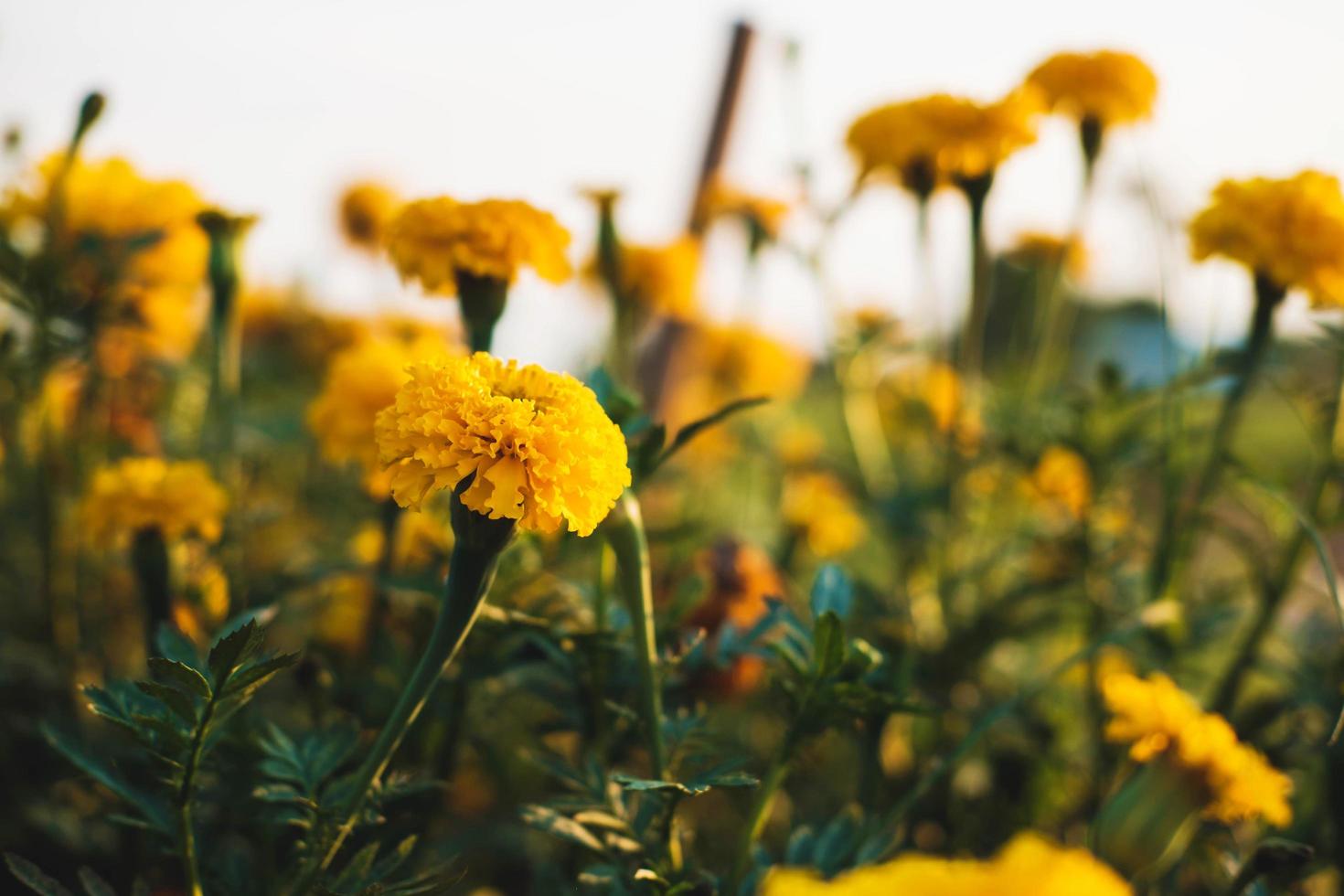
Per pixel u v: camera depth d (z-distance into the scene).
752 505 1.26
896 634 0.80
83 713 0.77
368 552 0.80
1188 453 0.85
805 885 0.39
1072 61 0.85
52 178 0.79
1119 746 0.78
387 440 0.54
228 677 0.52
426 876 0.55
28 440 0.83
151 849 0.64
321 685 0.66
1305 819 0.69
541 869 0.67
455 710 0.67
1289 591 0.77
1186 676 0.83
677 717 0.62
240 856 0.61
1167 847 0.61
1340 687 0.72
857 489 0.96
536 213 0.67
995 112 0.83
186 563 0.74
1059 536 0.87
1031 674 0.95
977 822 0.80
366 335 1.11
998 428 0.93
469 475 0.53
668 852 0.58
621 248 0.88
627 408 0.64
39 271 0.74
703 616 0.77
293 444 1.01
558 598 0.68
